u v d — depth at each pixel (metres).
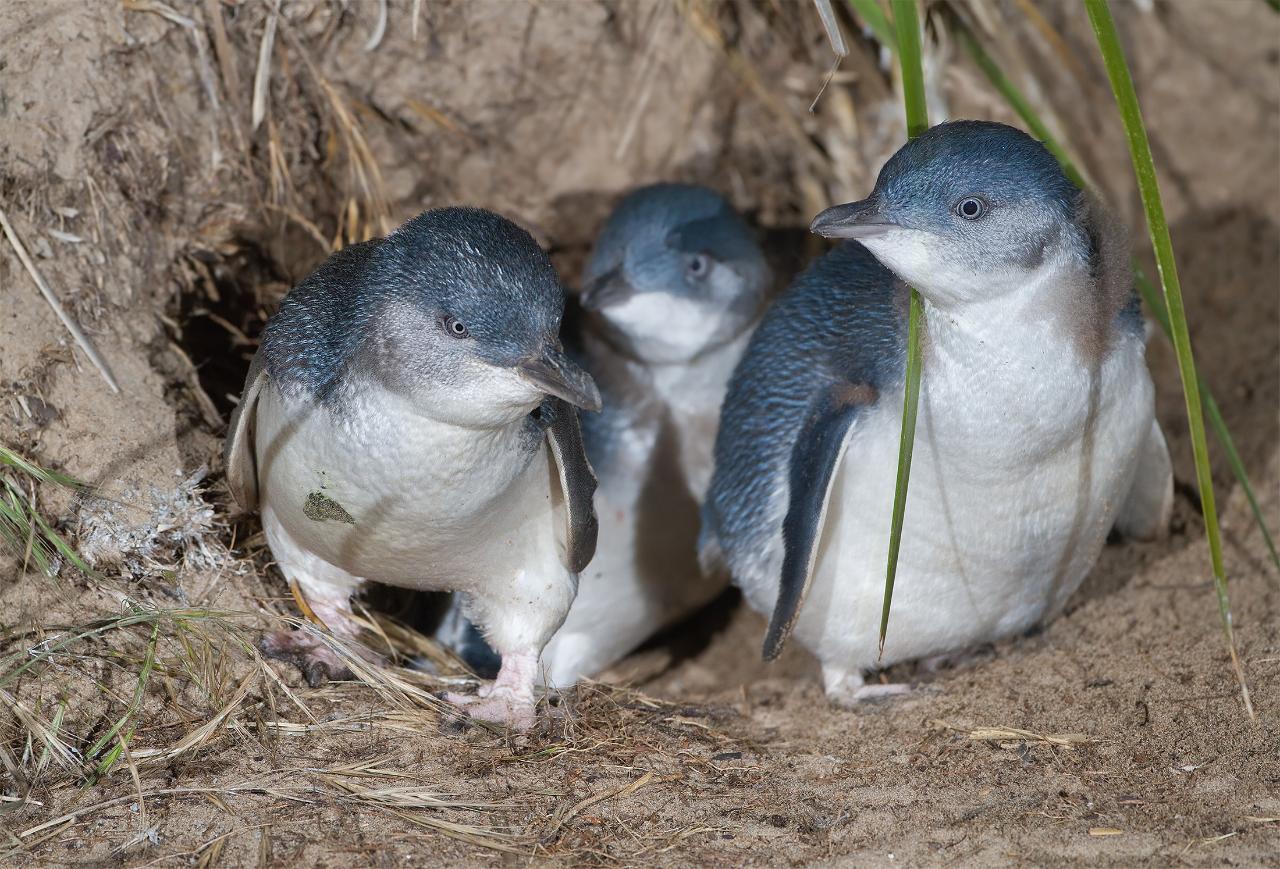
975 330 7.13
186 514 8.39
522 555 7.91
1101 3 6.99
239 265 10.60
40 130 9.02
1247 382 11.52
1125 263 7.45
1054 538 8.02
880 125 12.48
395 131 11.40
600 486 9.98
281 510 7.72
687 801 7.18
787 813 7.06
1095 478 7.85
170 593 8.16
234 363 10.35
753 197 12.94
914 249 6.98
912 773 7.45
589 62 11.70
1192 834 6.57
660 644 11.48
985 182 6.89
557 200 12.24
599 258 10.23
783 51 12.40
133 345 9.10
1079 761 7.36
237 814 6.78
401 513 7.25
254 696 7.78
